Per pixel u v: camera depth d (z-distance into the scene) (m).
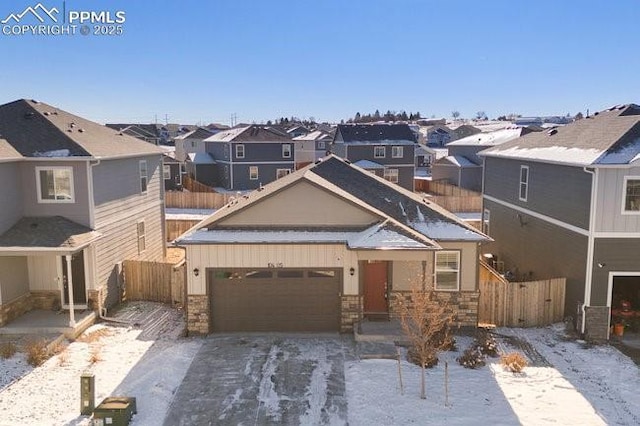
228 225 16.91
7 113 19.39
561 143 19.75
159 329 17.42
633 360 15.03
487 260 24.61
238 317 16.88
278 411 12.03
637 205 16.20
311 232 16.66
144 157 23.22
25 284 18.08
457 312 17.09
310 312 16.86
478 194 45.12
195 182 51.47
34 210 18.09
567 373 14.08
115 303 19.98
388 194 20.53
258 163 53.25
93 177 18.27
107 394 12.71
